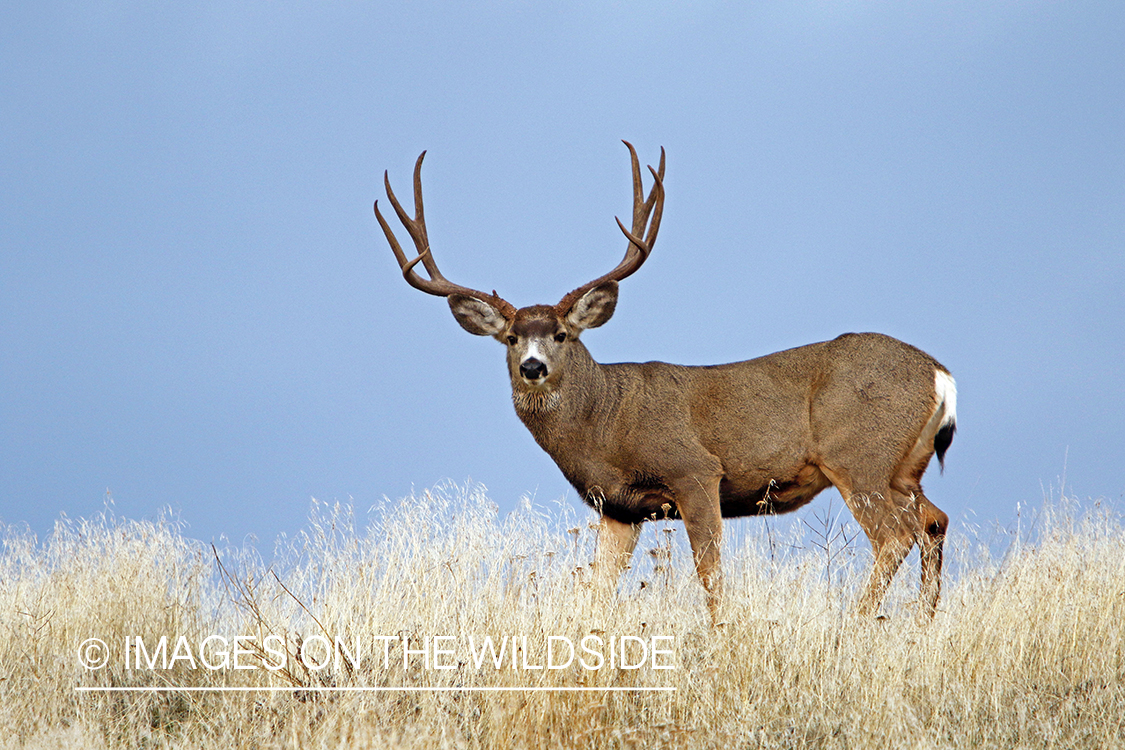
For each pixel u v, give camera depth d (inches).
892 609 948.0
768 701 780.6
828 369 1231.5
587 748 721.0
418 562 935.7
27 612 941.2
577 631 838.5
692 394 1218.6
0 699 785.6
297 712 759.7
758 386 1226.6
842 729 738.2
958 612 904.9
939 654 832.9
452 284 1278.3
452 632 867.4
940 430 1227.9
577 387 1208.2
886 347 1229.7
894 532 1179.9
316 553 964.0
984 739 722.8
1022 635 856.3
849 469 1206.9
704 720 759.1
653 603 926.4
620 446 1200.2
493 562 925.2
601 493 1218.0
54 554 1057.5
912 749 704.4
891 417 1200.8
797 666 820.0
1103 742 708.0
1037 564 965.8
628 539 1248.8
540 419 1214.9
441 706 756.0
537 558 936.3
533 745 717.9
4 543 1066.7
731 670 816.9
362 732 695.7
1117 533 1019.9
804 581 905.5
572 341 1226.6
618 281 1253.1
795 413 1226.6
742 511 1279.5
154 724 807.7
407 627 878.4
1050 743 706.8
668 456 1191.6
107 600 959.6
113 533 1060.5
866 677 804.6
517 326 1202.0
